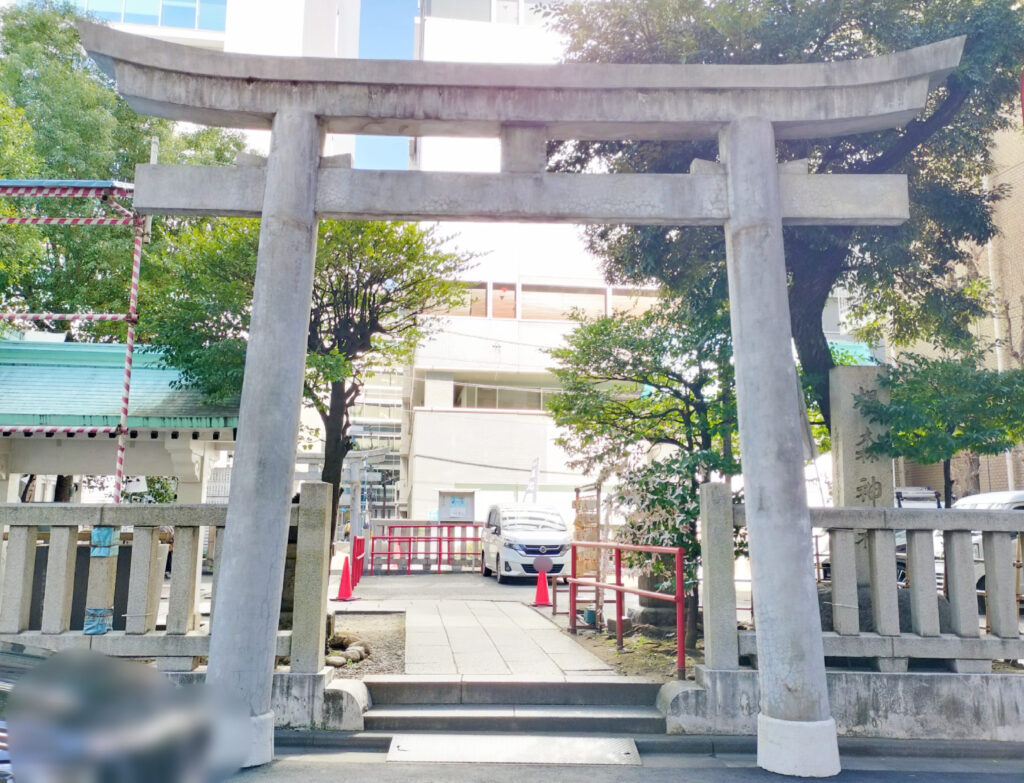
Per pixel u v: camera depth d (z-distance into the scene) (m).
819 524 6.86
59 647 6.47
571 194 6.37
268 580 5.76
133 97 6.21
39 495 19.94
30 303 15.05
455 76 6.36
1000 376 8.12
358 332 11.41
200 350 9.81
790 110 6.45
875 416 8.23
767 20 8.29
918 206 9.26
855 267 9.48
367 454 22.64
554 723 6.49
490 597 15.25
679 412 9.62
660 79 6.39
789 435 6.03
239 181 6.32
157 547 6.91
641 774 5.62
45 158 15.13
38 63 16.16
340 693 6.40
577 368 9.89
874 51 8.73
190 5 36.00
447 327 34.94
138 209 6.37
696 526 8.81
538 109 6.41
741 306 6.27
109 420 9.89
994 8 8.27
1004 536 6.90
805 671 5.71
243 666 5.59
